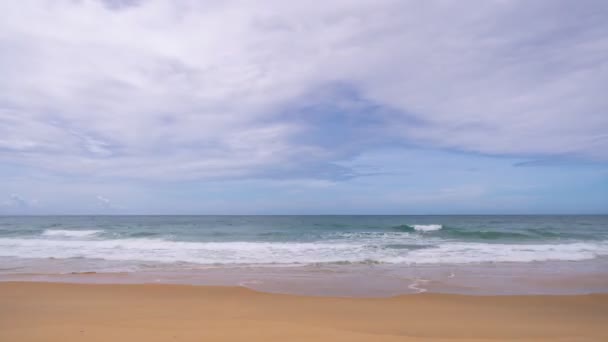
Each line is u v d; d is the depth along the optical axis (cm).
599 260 1424
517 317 692
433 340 504
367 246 1761
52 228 3000
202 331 534
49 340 489
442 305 780
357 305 775
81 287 925
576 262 1377
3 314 666
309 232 2583
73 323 580
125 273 1139
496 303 802
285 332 533
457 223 4094
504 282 1021
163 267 1248
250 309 736
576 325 638
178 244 1833
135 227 3153
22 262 1342
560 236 2258
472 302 809
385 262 1347
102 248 1700
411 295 870
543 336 555
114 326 559
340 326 607
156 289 913
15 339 493
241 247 1742
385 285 979
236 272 1163
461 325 624
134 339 495
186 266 1268
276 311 720
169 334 518
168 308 735
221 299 823
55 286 933
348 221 4900
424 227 2917
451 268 1240
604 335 564
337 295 871
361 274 1131
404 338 511
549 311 741
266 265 1289
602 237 2203
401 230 2755
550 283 1011
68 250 1634
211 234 2438
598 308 767
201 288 930
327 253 1557
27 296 827
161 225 3500
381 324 624
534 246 1770
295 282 1012
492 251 1609
